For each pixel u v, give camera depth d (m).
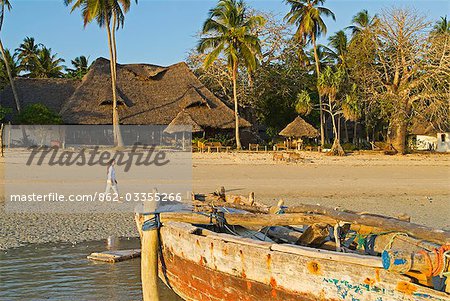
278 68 55.44
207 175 30.50
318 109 50.59
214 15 44.97
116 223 18.36
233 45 44.72
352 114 43.78
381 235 8.48
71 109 47.31
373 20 51.06
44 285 11.59
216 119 48.44
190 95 49.41
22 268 12.91
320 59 60.47
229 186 26.88
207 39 44.78
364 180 29.78
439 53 43.09
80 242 15.73
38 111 44.34
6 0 46.31
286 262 7.42
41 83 52.41
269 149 46.16
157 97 50.56
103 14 42.94
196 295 9.50
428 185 28.39
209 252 8.81
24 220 18.69
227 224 10.33
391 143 45.38
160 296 10.88
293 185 27.44
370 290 6.49
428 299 6.01
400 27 44.53
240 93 54.16
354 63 46.50
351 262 6.66
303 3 52.09
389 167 35.91
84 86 49.97
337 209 9.55
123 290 11.30
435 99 43.03
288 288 7.44
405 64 44.22
